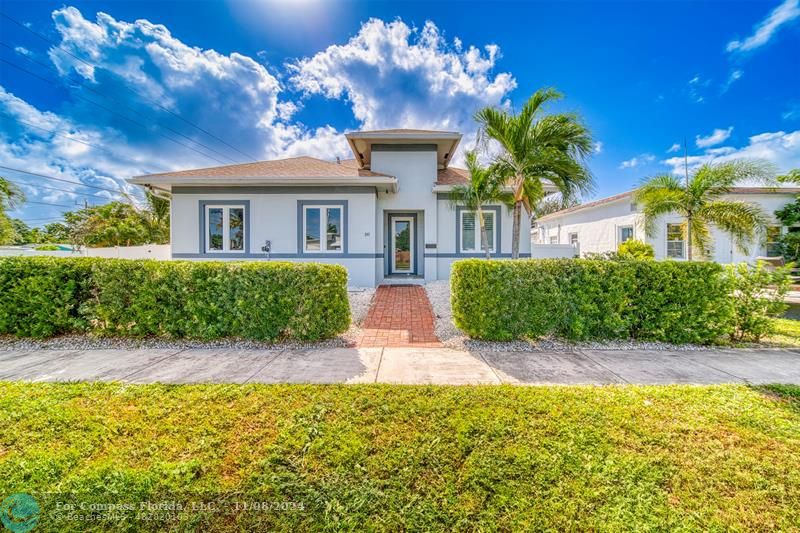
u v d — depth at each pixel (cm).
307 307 557
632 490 222
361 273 1166
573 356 503
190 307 559
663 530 193
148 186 1166
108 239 2144
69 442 271
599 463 246
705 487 225
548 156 762
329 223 1173
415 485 227
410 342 581
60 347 538
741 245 991
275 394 357
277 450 260
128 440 273
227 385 381
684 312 563
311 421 300
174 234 1169
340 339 590
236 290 561
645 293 569
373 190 1160
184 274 562
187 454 257
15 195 1725
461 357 500
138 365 455
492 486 225
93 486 223
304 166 1316
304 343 564
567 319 563
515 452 257
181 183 1124
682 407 329
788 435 282
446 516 203
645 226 1123
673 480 231
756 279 580
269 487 224
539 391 365
